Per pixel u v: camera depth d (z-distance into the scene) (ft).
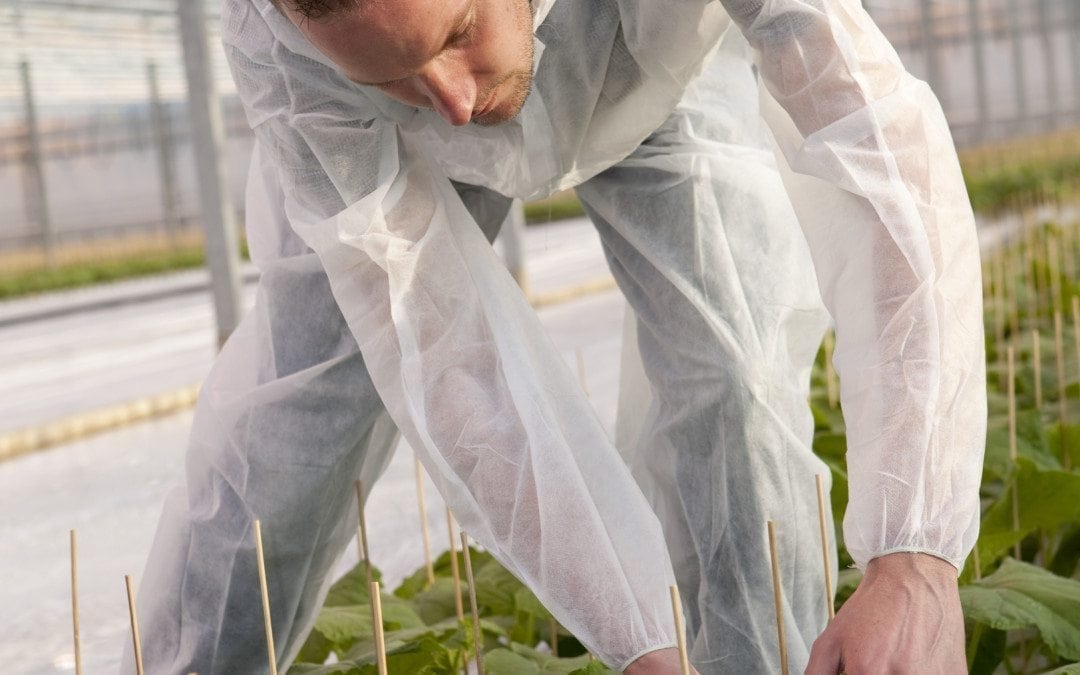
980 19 116.78
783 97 4.52
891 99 4.33
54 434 18.03
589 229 64.18
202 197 22.50
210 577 5.84
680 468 5.98
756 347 5.74
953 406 4.15
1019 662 6.98
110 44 45.11
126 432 18.62
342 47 3.88
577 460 4.62
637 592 4.42
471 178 5.53
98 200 132.46
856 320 4.29
